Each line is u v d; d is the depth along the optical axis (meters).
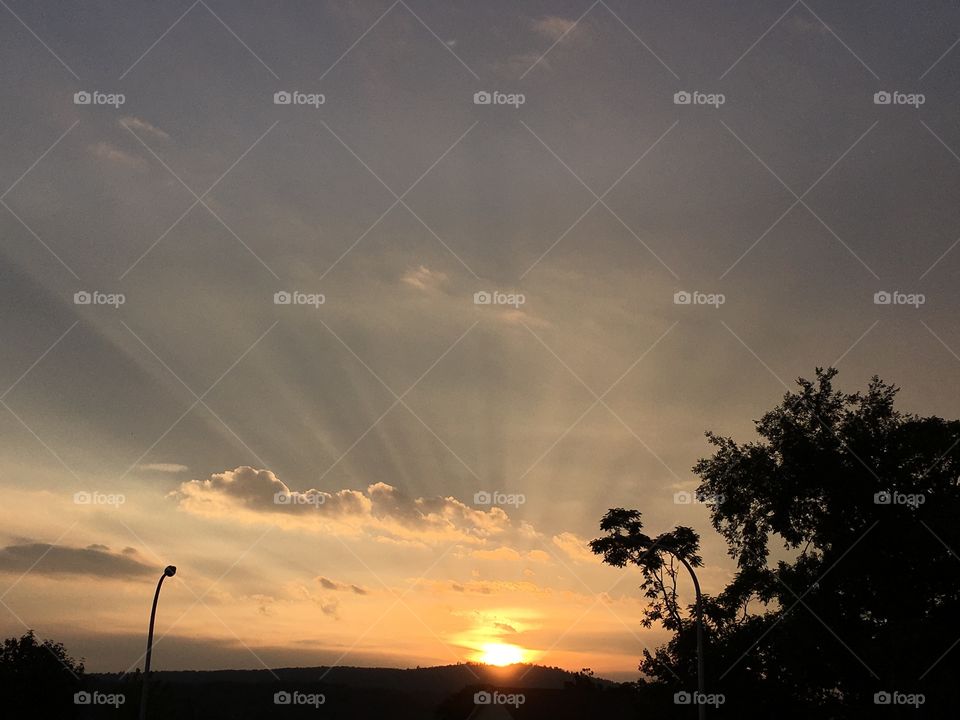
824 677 48.50
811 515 51.12
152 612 38.88
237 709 97.56
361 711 118.94
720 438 53.38
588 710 78.94
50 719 71.44
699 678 35.62
